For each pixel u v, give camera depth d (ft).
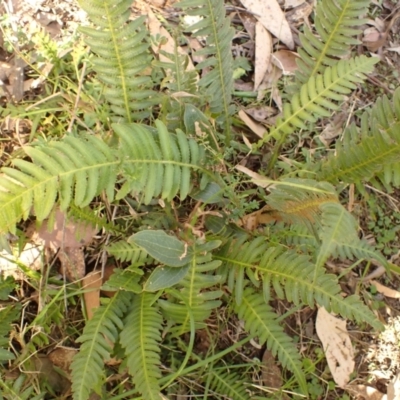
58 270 2.19
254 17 2.64
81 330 2.17
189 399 2.21
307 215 1.80
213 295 1.88
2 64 2.35
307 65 2.16
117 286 1.91
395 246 2.58
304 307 2.42
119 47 1.82
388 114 1.89
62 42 2.39
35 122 2.17
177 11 2.56
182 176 1.79
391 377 2.46
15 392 1.83
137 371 1.81
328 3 1.98
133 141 1.63
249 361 2.30
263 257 1.92
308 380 2.38
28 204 1.43
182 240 2.00
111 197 1.60
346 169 1.99
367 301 2.50
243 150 2.36
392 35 2.81
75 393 1.77
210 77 2.11
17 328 2.12
